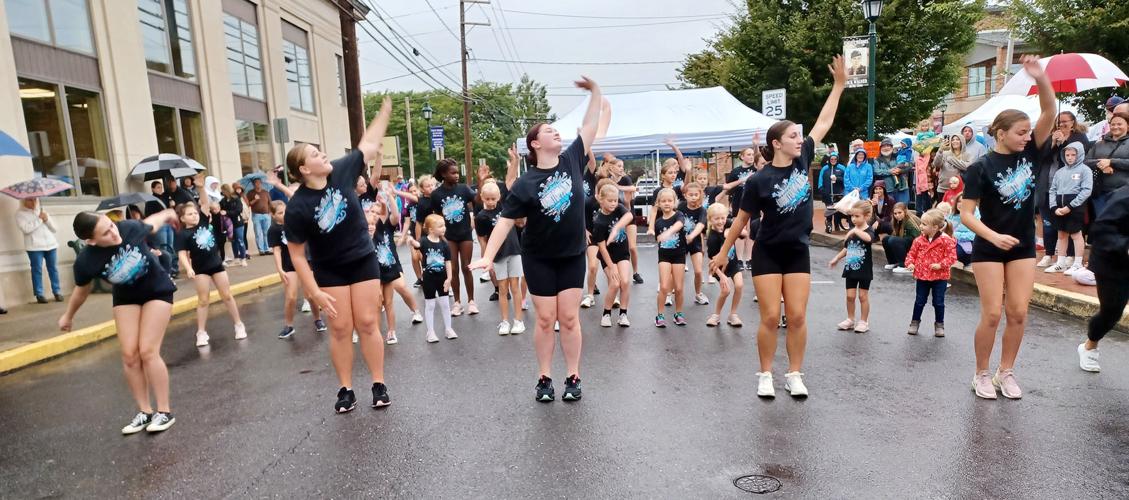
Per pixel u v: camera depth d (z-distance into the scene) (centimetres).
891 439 359
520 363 546
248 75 1614
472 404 447
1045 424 370
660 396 446
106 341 736
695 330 638
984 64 2972
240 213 1351
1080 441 346
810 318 668
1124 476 307
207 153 1421
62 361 653
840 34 1867
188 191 1221
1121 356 494
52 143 1019
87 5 1098
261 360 605
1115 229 421
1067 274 751
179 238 660
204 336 680
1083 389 425
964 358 508
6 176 905
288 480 343
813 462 335
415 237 915
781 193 405
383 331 704
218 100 1456
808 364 508
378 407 448
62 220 1011
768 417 399
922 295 582
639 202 1784
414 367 550
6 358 613
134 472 365
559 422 405
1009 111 385
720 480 320
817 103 1952
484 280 1011
